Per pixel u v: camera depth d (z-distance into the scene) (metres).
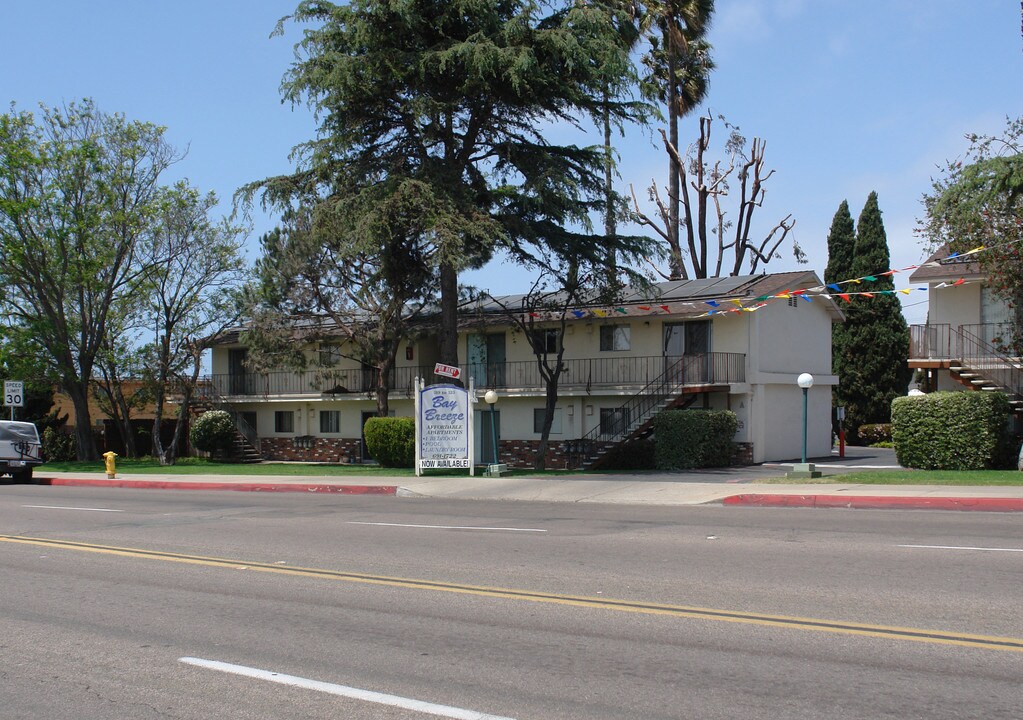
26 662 7.12
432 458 25.89
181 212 41.03
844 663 6.56
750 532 13.19
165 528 15.41
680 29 46.97
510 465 37.91
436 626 7.99
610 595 9.02
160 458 41.25
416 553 12.02
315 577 10.46
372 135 29.58
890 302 46.34
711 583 9.41
